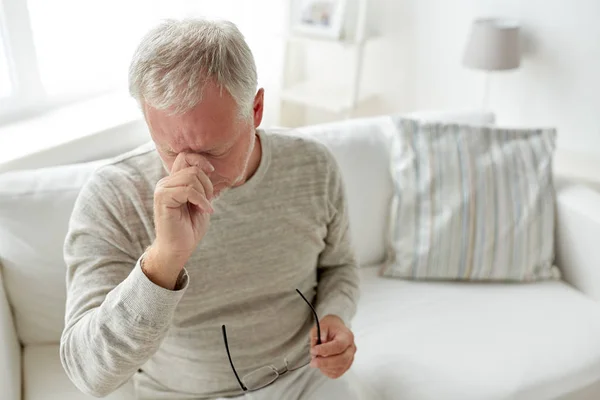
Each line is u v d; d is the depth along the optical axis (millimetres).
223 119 842
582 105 2152
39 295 1315
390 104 2680
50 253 1300
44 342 1372
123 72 2086
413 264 1664
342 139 1685
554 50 2156
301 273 1164
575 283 1729
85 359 885
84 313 924
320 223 1164
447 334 1460
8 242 1282
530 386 1327
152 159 1034
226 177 902
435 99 2531
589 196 1734
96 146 1736
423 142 1721
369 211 1695
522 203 1698
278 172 1101
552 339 1454
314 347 1074
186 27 866
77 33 1933
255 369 1136
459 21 2342
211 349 1101
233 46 867
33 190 1304
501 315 1536
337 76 2729
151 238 1015
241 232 1077
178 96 813
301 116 2926
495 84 2344
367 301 1583
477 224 1662
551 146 1775
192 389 1128
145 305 824
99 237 985
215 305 1086
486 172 1705
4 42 1738
